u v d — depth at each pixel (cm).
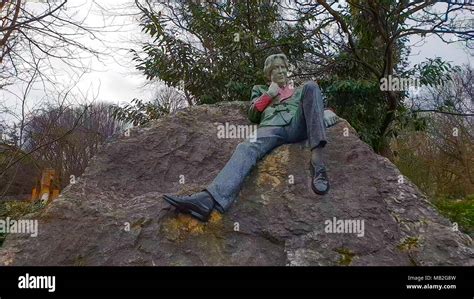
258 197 355
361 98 717
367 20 734
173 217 344
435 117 1372
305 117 371
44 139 638
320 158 361
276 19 841
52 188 982
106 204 375
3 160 628
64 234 346
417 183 1096
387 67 717
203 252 323
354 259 309
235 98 762
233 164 361
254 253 322
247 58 791
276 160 382
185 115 468
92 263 325
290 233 330
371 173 373
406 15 689
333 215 336
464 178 1314
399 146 1166
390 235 325
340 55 777
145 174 414
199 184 394
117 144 432
